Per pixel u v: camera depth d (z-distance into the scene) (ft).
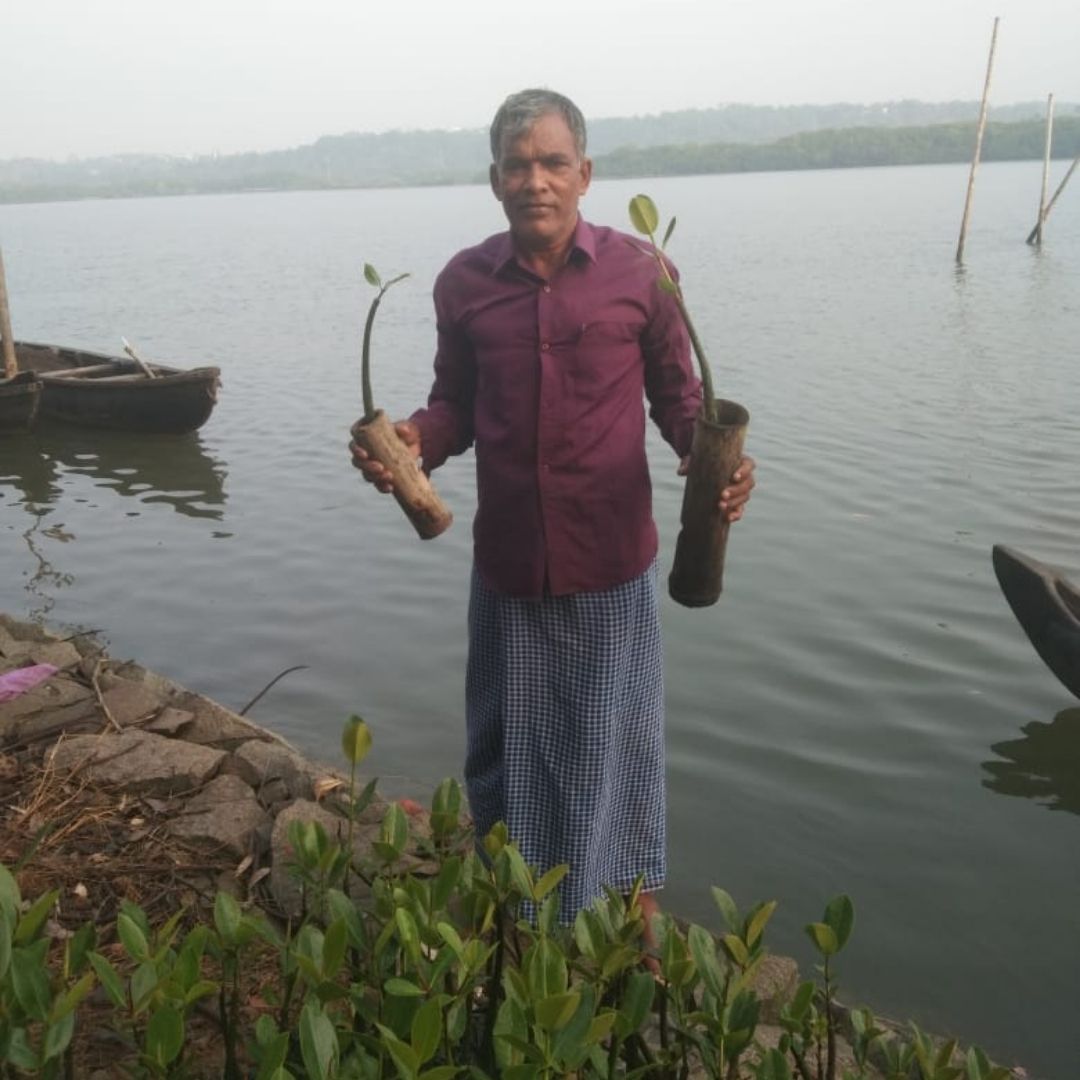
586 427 9.61
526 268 9.57
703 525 9.37
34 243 195.21
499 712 10.28
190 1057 8.36
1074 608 19.80
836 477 32.45
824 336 57.98
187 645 23.26
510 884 8.34
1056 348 52.16
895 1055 7.97
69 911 10.58
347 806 12.63
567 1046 6.64
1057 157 498.28
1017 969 13.80
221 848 11.80
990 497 30.42
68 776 12.89
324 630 23.76
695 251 113.19
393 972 8.07
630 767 10.36
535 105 9.22
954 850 16.14
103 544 30.27
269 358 60.18
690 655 21.57
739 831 16.51
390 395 48.67
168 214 364.38
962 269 87.04
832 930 7.59
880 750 18.53
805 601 23.79
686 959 7.47
